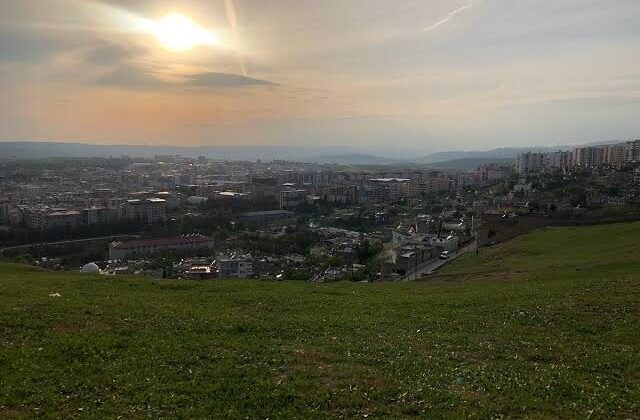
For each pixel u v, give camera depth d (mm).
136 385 15062
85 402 13844
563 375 16797
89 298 28203
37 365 16078
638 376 16953
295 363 17672
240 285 37188
